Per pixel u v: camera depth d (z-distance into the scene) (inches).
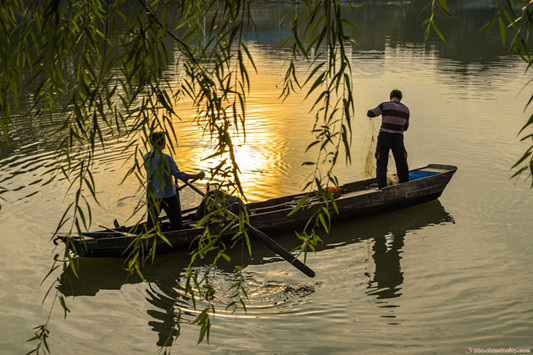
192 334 172.7
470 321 176.7
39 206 269.9
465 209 274.2
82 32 89.7
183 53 92.8
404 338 168.4
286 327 175.8
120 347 165.2
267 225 249.4
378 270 215.5
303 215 255.6
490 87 562.3
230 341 168.2
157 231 108.1
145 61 89.4
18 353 160.6
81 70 90.1
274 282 207.5
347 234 254.2
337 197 269.6
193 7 105.3
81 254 224.7
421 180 280.8
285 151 362.6
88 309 188.2
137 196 286.8
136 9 87.9
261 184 303.7
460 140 383.6
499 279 203.8
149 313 186.1
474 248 231.0
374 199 271.7
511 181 307.3
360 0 2282.2
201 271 218.4
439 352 160.4
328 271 215.8
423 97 522.0
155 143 97.0
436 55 819.4
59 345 165.8
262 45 968.3
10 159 342.6
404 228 258.1
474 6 2084.2
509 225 252.5
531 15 78.2
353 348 163.5
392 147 281.6
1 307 186.9
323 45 847.1
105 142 379.2
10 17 86.7
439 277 207.3
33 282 204.8
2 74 92.6
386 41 1019.9
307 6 80.7
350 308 186.9
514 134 394.6
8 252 225.5
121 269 221.0
